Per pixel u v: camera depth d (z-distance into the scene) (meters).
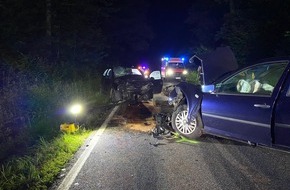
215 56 8.22
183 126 7.96
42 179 5.55
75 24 21.88
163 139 7.94
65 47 20.00
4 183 5.31
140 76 15.33
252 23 20.45
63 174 5.80
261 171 5.78
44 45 18.19
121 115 11.33
